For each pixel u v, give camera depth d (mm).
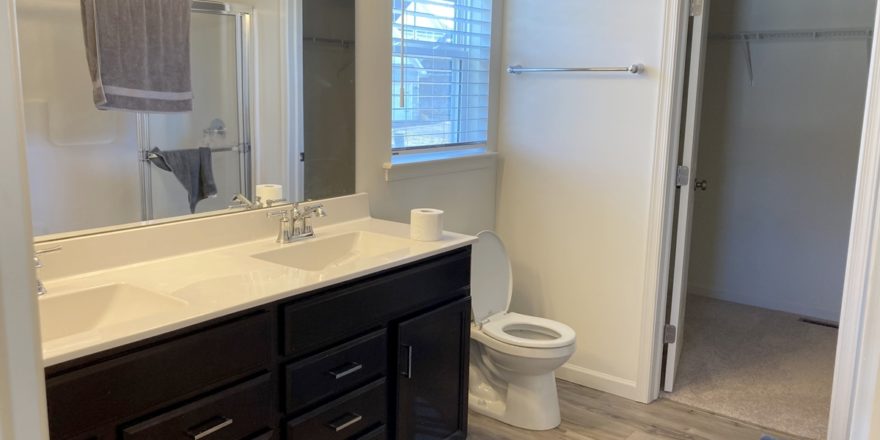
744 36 4312
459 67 3076
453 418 2484
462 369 2496
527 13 3182
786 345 3795
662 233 2930
